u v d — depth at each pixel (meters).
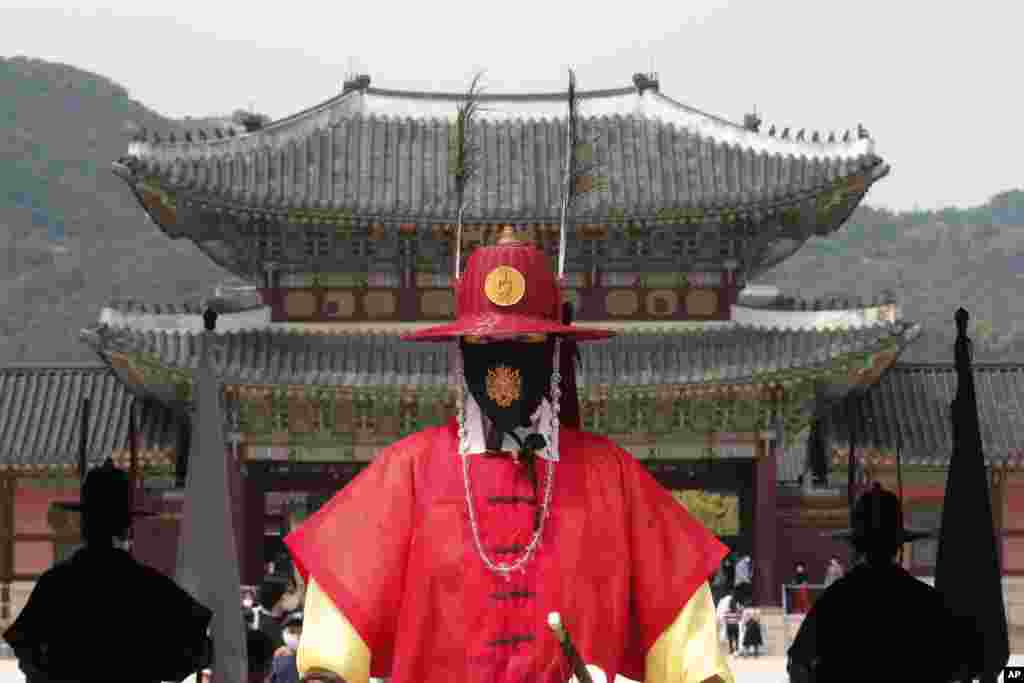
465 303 11.53
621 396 48.88
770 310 50.56
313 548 11.03
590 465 11.37
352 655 10.75
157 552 49.50
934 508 51.28
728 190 49.91
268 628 25.98
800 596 49.25
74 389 52.56
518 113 52.47
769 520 49.50
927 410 51.88
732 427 49.81
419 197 50.12
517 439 11.25
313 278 50.44
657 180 50.44
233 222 49.72
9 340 186.12
